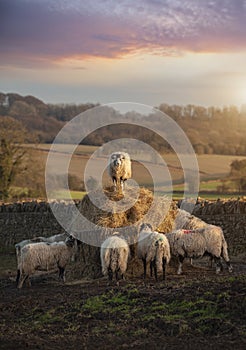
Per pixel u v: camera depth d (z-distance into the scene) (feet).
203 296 36.32
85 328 33.91
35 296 44.09
